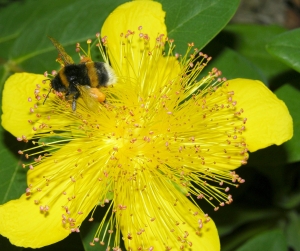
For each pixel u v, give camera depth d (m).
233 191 0.27
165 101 0.23
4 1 0.32
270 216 0.28
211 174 0.22
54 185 0.22
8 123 0.23
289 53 0.23
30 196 0.22
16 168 0.24
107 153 0.23
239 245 0.27
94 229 0.23
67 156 0.22
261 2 0.36
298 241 0.27
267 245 0.27
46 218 0.22
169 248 0.22
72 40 0.26
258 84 0.22
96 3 0.26
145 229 0.22
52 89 0.22
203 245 0.22
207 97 0.22
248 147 0.22
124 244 0.22
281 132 0.22
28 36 0.26
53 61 0.26
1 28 0.29
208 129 0.22
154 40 0.23
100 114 0.23
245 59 0.26
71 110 0.22
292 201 0.28
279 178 0.27
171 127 0.23
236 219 0.27
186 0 0.24
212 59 0.26
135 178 0.22
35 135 0.22
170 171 0.22
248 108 0.22
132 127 0.23
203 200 0.26
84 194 0.22
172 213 0.22
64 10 0.26
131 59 0.23
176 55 0.23
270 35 0.29
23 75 0.23
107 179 0.22
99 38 0.24
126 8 0.23
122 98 0.23
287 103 0.25
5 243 0.23
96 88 0.22
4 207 0.22
